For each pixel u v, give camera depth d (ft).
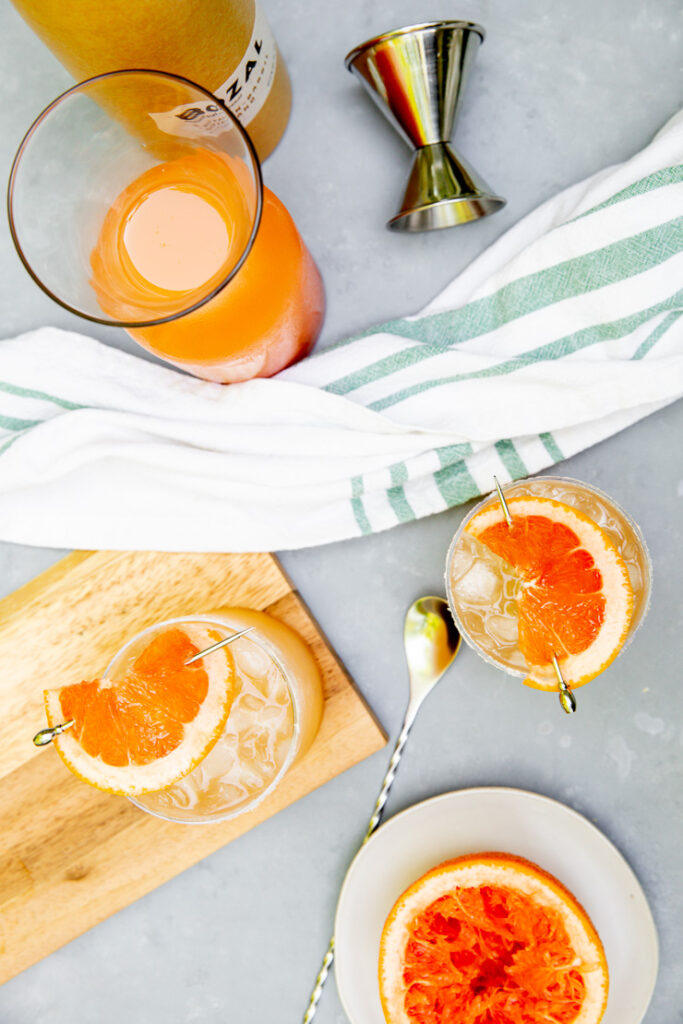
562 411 1.75
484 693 1.84
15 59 1.91
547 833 1.75
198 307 1.50
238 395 1.81
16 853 1.82
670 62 1.83
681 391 1.72
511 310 1.80
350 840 1.86
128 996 1.90
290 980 1.86
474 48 1.74
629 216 1.72
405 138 1.80
